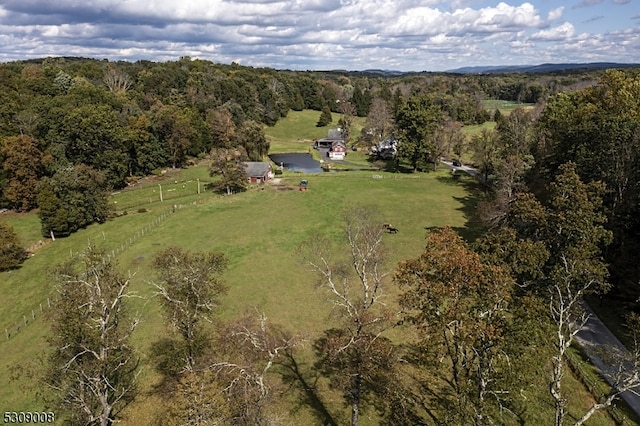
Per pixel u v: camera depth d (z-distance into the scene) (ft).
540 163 217.56
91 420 102.17
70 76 478.18
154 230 257.75
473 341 78.28
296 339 148.25
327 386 127.24
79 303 106.73
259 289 184.44
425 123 382.22
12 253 222.28
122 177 358.64
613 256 156.04
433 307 82.23
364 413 116.78
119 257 221.25
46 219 252.62
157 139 407.64
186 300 116.06
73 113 331.98
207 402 81.20
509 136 291.38
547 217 123.65
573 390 117.50
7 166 290.56
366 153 511.81
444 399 118.42
